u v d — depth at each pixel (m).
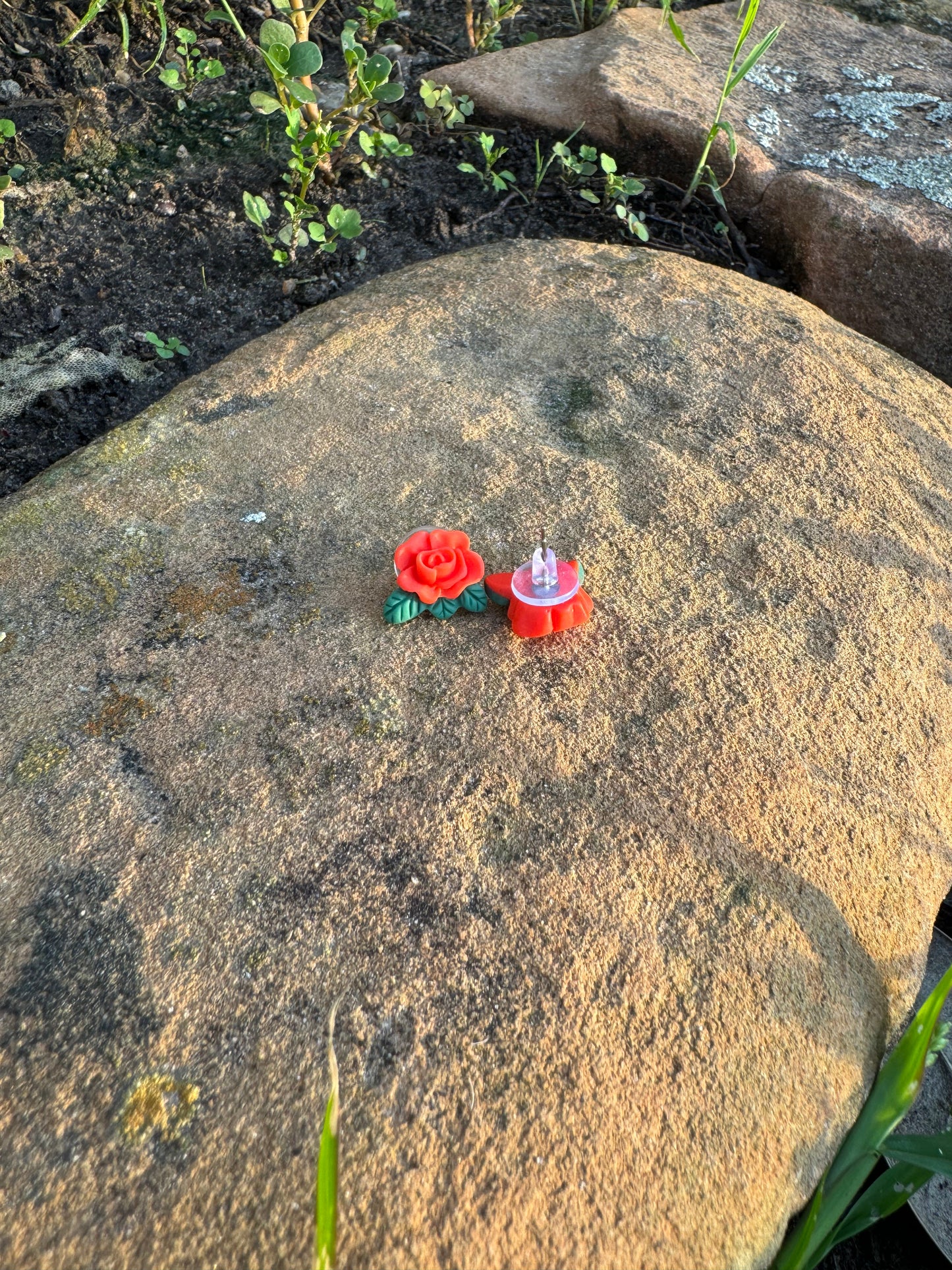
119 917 0.12
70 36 0.25
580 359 0.19
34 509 0.17
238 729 0.14
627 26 0.29
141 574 0.16
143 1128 0.10
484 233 0.25
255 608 0.15
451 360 0.19
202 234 0.24
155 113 0.27
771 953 0.12
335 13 0.31
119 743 0.14
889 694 0.15
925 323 0.24
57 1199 0.10
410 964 0.12
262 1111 0.11
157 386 0.21
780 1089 0.11
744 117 0.26
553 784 0.13
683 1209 0.10
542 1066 0.11
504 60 0.28
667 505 0.17
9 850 0.12
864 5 0.33
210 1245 0.10
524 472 0.17
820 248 0.24
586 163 0.25
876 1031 0.12
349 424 0.18
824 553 0.16
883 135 0.26
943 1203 0.15
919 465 0.18
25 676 0.14
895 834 0.13
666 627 0.15
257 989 0.11
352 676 0.14
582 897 0.12
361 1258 0.10
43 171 0.25
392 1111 0.11
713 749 0.14
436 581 0.15
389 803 0.13
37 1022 0.11
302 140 0.22
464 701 0.14
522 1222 0.10
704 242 0.25
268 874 0.12
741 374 0.19
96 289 0.23
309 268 0.24
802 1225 0.11
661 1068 0.11
